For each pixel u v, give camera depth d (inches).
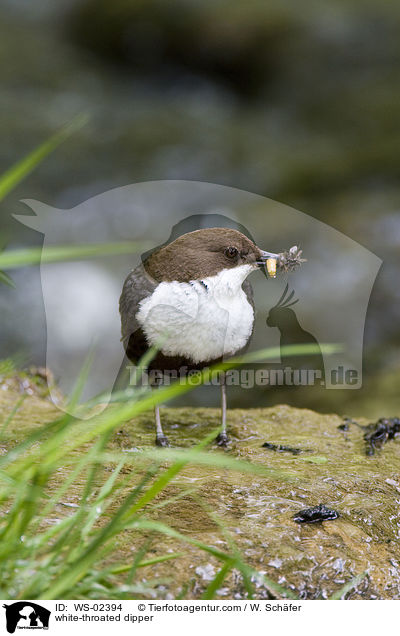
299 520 189.6
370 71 876.6
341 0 955.3
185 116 826.2
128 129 780.6
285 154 751.1
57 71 882.8
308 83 868.6
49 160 709.3
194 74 903.1
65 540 146.7
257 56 885.2
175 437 249.6
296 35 880.9
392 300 516.7
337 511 196.5
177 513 188.5
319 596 169.6
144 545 164.1
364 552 182.9
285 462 229.0
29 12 1008.2
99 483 200.8
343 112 836.0
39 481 144.0
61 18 993.5
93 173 698.8
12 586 141.8
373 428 267.0
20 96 822.5
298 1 941.2
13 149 717.9
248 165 724.7
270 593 163.9
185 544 171.2
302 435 258.8
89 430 163.0
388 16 912.3
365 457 238.8
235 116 852.6
